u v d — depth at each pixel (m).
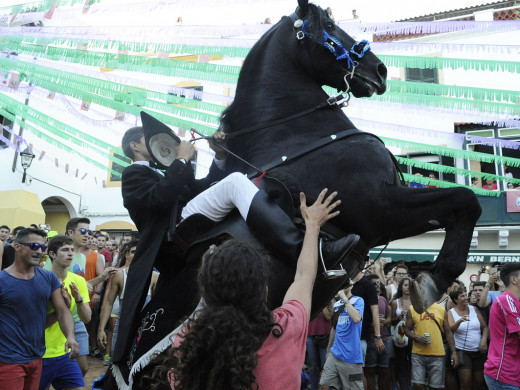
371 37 6.16
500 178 4.59
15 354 3.32
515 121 3.98
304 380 6.26
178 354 1.37
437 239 12.39
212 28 3.60
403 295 6.24
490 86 10.30
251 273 1.35
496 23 3.02
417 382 5.67
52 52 3.92
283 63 2.47
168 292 2.27
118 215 15.02
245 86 2.53
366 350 5.92
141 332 2.26
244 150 2.39
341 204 2.11
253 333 1.28
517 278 4.00
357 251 2.16
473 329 6.02
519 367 3.84
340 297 5.52
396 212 2.13
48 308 3.86
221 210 2.17
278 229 1.93
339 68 2.43
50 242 4.39
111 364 2.41
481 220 12.45
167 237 2.32
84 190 15.35
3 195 12.39
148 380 2.09
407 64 3.39
